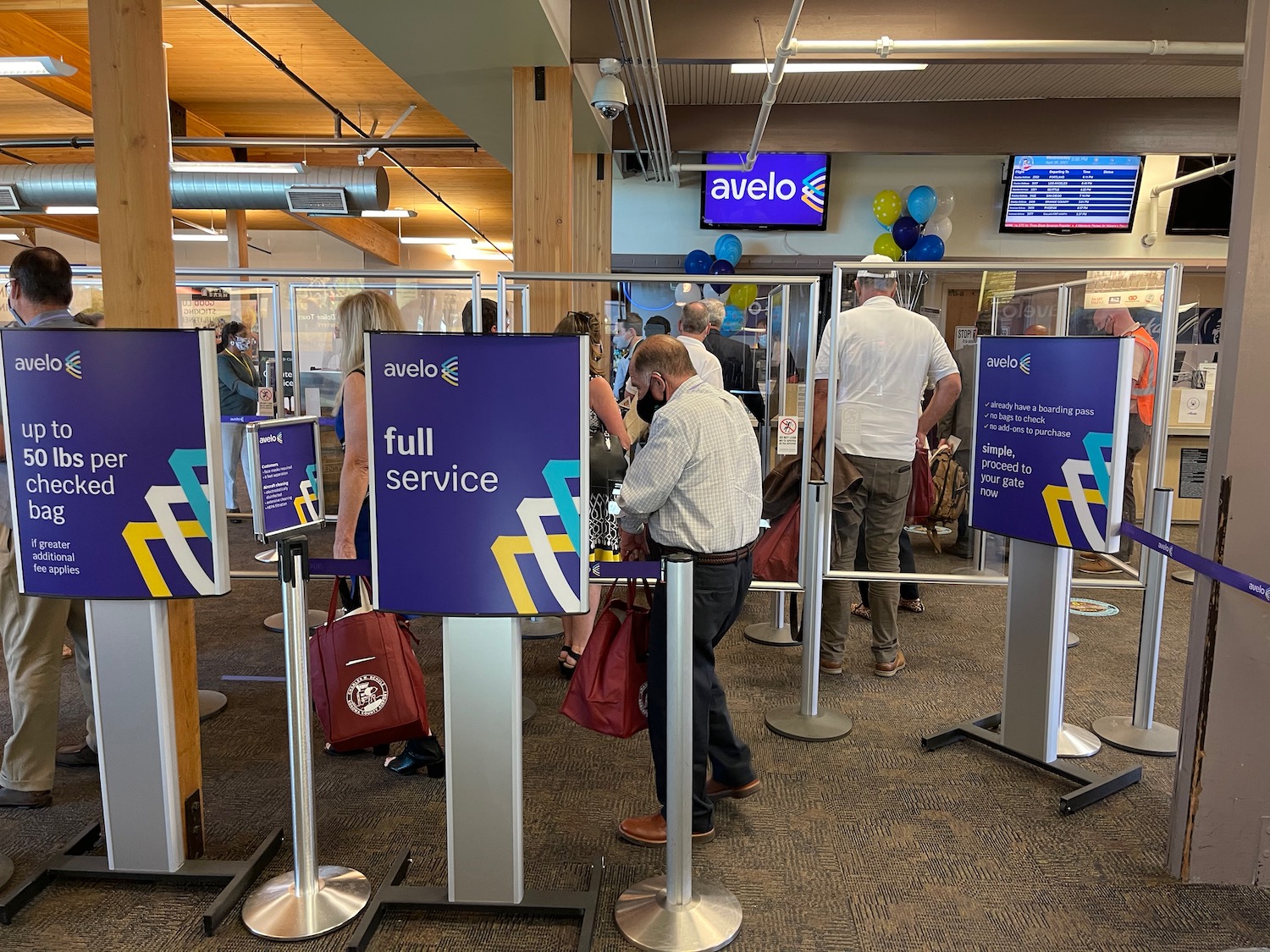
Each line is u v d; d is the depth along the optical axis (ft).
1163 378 10.68
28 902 6.82
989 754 9.69
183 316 13.73
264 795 8.68
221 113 28.55
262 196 27.66
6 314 14.16
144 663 6.75
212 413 6.38
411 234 52.29
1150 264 10.73
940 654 13.16
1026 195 26.81
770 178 27.45
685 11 15.61
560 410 5.84
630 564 6.36
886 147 22.53
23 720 8.30
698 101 22.74
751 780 8.50
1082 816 8.32
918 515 11.93
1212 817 7.12
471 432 5.84
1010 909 6.86
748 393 11.80
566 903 6.53
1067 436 8.55
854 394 11.41
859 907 6.88
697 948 6.22
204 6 18.22
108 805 6.97
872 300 11.41
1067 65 19.52
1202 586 6.97
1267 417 6.68
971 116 22.24
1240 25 14.29
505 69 16.96
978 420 9.57
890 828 8.07
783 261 28.25
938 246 26.12
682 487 7.02
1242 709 6.97
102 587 6.53
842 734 10.08
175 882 7.03
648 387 7.55
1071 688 11.84
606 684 7.30
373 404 5.85
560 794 8.78
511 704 6.26
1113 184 26.40
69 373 6.30
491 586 5.98
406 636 8.05
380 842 7.79
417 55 16.17
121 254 6.86
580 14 16.06
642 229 28.55
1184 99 21.67
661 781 7.39
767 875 7.32
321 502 7.28
